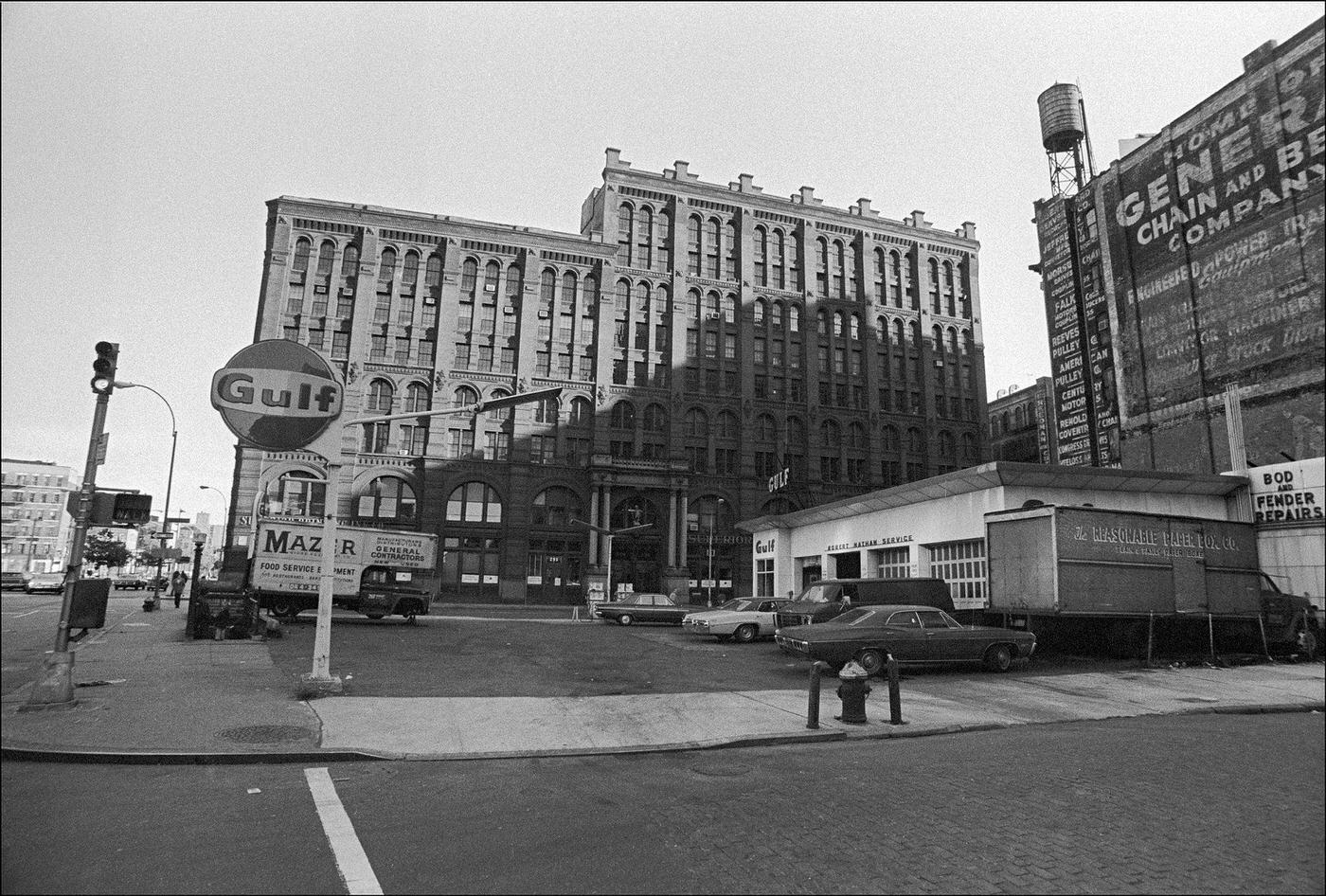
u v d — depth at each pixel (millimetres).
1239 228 33031
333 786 7387
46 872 5035
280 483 53031
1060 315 43000
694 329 65688
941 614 16516
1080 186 47750
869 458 68188
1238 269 32969
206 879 4957
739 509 63344
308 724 9891
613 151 66250
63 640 10641
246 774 7836
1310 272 30016
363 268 57750
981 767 7977
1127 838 5652
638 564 60438
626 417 62375
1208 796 6762
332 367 12688
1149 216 37656
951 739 10094
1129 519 18625
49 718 9711
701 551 62250
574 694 13039
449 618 33688
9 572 52688
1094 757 8430
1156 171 37406
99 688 12031
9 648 17875
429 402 57750
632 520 60875
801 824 6098
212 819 6234
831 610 20703
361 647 19484
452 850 5555
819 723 10828
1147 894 4660
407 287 59062
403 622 29469
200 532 72000
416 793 7164
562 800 6887
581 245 62969
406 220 59219
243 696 11664
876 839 5723
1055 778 7469
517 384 59594
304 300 56656
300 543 28250
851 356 69750
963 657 16094
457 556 56406
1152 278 37250
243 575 27125
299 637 21594
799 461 66438
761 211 69375
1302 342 30125
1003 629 16828
